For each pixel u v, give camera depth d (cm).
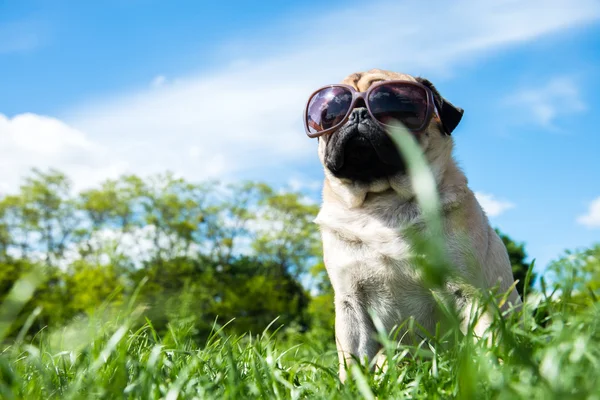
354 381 34
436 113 61
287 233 598
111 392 28
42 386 33
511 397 22
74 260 464
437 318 55
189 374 35
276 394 30
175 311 52
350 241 58
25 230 536
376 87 58
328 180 64
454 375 30
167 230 540
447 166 59
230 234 595
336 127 59
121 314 39
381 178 58
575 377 24
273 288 516
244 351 43
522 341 30
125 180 557
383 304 57
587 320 28
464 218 54
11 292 23
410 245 53
